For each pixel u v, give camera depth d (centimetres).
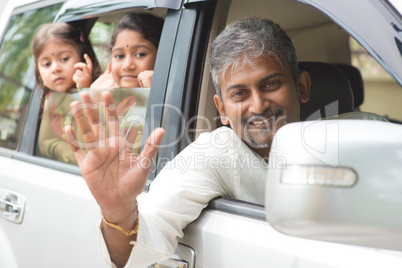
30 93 237
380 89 255
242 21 157
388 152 78
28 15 250
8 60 253
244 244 123
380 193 76
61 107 219
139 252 125
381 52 113
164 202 138
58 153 209
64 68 224
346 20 122
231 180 154
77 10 211
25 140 227
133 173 116
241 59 152
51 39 227
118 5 186
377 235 77
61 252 170
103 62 222
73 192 173
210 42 165
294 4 193
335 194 77
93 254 157
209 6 165
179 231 137
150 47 198
